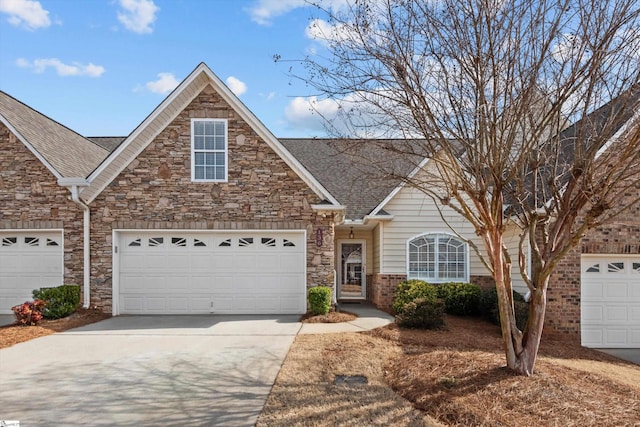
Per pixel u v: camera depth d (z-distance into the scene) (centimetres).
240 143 1289
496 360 737
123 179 1280
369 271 1744
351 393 627
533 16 565
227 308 1294
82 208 1271
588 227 608
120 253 1292
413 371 706
